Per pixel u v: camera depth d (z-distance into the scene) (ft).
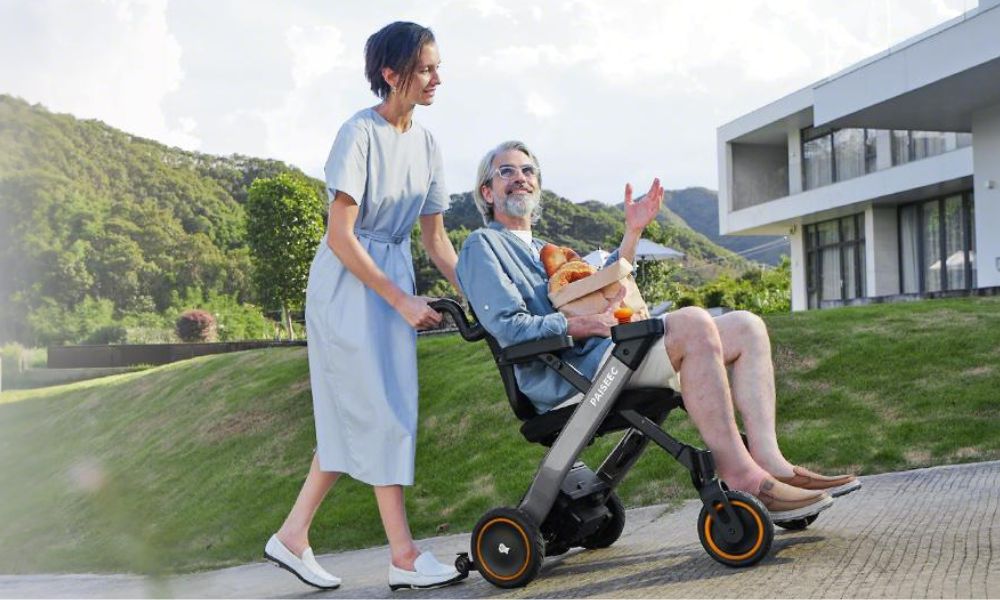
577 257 8.42
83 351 82.53
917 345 21.63
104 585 12.36
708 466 6.93
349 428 8.37
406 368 8.52
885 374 19.90
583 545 9.12
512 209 8.63
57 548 17.65
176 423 32.35
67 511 19.47
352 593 8.47
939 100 42.98
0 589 13.52
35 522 19.01
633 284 8.23
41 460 21.03
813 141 74.18
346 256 8.24
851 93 43.96
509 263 8.18
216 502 22.82
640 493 14.74
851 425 17.02
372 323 8.41
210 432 29.96
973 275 60.54
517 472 18.56
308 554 8.87
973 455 14.48
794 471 7.29
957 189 60.80
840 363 21.07
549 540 7.99
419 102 8.68
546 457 7.44
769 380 7.54
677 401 7.64
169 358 85.71
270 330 143.13
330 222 8.32
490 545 7.45
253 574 12.41
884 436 15.98
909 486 11.25
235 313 139.74
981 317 24.38
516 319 7.72
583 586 6.90
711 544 6.84
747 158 81.05
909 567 6.06
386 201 8.63
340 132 8.42
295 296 146.92
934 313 25.70
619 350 7.20
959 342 21.45
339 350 8.38
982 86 40.88
